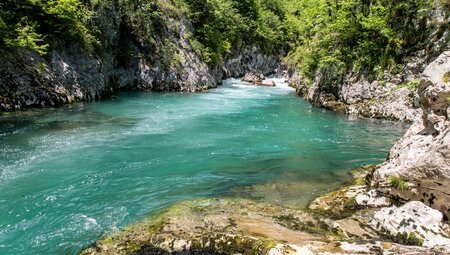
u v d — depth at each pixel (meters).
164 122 12.80
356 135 11.93
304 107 17.64
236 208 5.80
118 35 20.20
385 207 5.61
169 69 22.47
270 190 6.80
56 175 7.34
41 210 5.79
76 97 15.36
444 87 5.64
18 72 12.89
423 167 5.27
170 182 7.20
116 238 4.84
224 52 32.34
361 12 16.86
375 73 15.77
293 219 5.38
